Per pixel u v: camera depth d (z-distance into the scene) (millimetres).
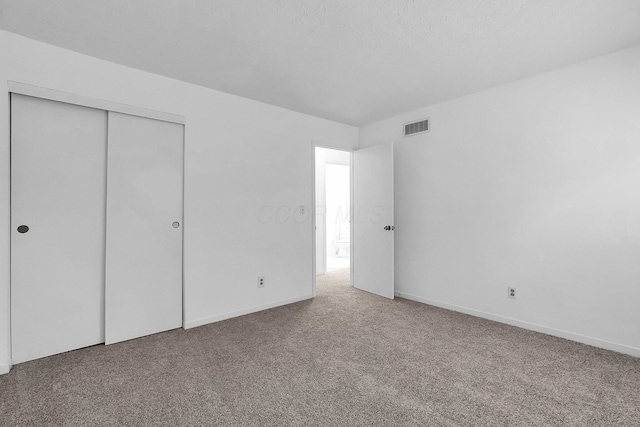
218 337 2674
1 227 2037
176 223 2863
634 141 2281
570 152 2580
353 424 1568
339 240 7355
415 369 2119
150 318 2729
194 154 2928
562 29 2039
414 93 3193
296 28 2023
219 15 1881
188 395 1820
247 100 3299
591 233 2482
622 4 1771
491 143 3068
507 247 2971
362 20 1934
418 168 3723
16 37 2100
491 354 2336
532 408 1694
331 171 7562
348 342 2566
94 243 2488
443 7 1804
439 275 3529
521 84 2854
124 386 1914
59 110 2324
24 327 2213
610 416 1624
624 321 2340
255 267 3363
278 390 1872
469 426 1552
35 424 1569
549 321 2713
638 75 2264
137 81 2611
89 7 1802
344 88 3047
